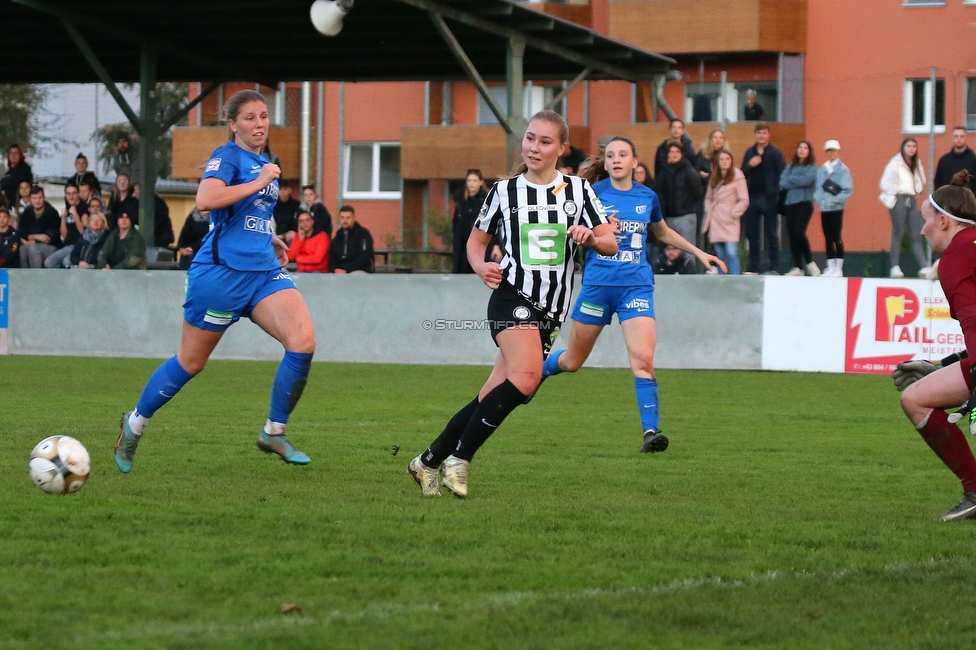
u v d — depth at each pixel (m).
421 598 11.52
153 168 56.84
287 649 9.87
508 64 51.44
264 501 16.69
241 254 18.72
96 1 50.44
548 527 15.05
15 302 47.31
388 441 23.81
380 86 92.69
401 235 87.75
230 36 55.94
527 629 10.55
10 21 55.59
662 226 24.44
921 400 16.03
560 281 16.55
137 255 48.91
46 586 11.72
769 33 80.06
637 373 23.44
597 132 85.94
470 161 87.19
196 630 10.31
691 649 10.15
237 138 18.77
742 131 76.50
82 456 16.89
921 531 15.20
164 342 45.56
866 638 10.54
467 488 18.16
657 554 13.61
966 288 15.24
